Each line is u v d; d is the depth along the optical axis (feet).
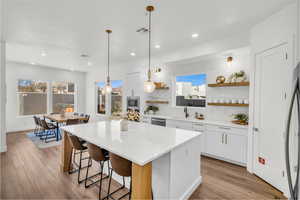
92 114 24.56
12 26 9.07
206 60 13.39
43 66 21.04
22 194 7.08
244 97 11.44
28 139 15.83
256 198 6.98
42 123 15.25
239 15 7.82
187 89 15.14
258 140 8.71
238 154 10.18
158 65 15.84
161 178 6.17
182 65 15.10
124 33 10.09
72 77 24.30
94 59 17.24
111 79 20.81
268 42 7.91
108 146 5.88
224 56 12.04
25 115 19.99
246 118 10.89
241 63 11.53
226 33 9.91
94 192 7.32
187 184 7.13
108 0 6.66
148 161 4.72
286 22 6.95
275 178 7.63
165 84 16.31
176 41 11.39
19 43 11.93
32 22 8.62
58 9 7.35
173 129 8.93
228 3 6.84
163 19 8.27
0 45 11.43
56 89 22.75
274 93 7.65
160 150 5.49
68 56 15.88
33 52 14.33
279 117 7.38
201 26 9.02
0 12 7.57
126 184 7.77
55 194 7.13
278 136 7.45
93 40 11.32
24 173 8.97
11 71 18.60
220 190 7.56
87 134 7.64
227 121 12.25
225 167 10.04
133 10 7.43
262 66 8.41
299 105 4.68
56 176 8.70
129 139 6.83
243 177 8.77
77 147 8.02
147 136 7.34
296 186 4.63
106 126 9.71
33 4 6.93
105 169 8.97
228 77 12.18
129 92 18.48
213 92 13.10
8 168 9.54
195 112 14.25
